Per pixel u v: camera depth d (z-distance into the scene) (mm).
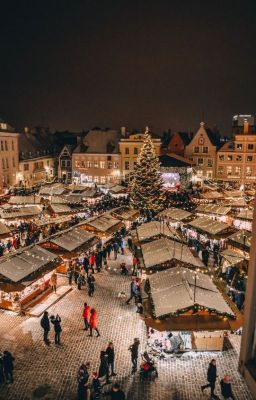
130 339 15578
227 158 63594
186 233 30609
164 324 13102
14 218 30016
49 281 20234
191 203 43562
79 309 18141
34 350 14578
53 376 13070
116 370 13570
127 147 65438
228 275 20578
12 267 17531
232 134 66125
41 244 22047
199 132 64438
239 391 12562
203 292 14727
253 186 57125
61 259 20094
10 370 12586
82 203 40188
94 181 67375
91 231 26734
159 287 15375
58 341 15109
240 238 23453
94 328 15695
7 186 55656
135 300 18500
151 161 39469
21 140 66125
